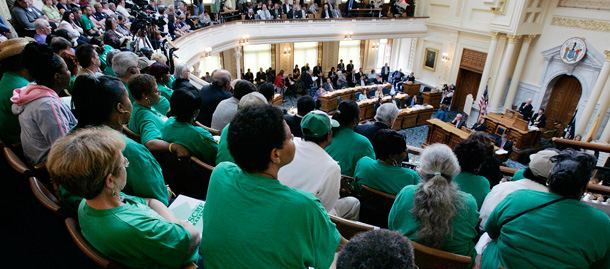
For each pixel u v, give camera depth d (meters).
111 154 1.15
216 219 1.12
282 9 14.33
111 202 1.23
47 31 4.46
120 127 1.83
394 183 2.29
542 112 10.95
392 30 15.94
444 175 1.74
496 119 11.24
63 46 3.09
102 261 1.16
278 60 17.47
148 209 1.37
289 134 1.14
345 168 2.68
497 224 1.82
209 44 11.47
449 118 14.81
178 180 2.38
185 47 9.81
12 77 2.16
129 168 1.61
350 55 19.11
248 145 1.06
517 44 12.73
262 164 1.10
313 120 1.91
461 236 1.69
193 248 1.43
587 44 10.69
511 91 13.24
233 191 1.12
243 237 1.05
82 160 1.08
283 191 1.10
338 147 2.69
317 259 1.13
